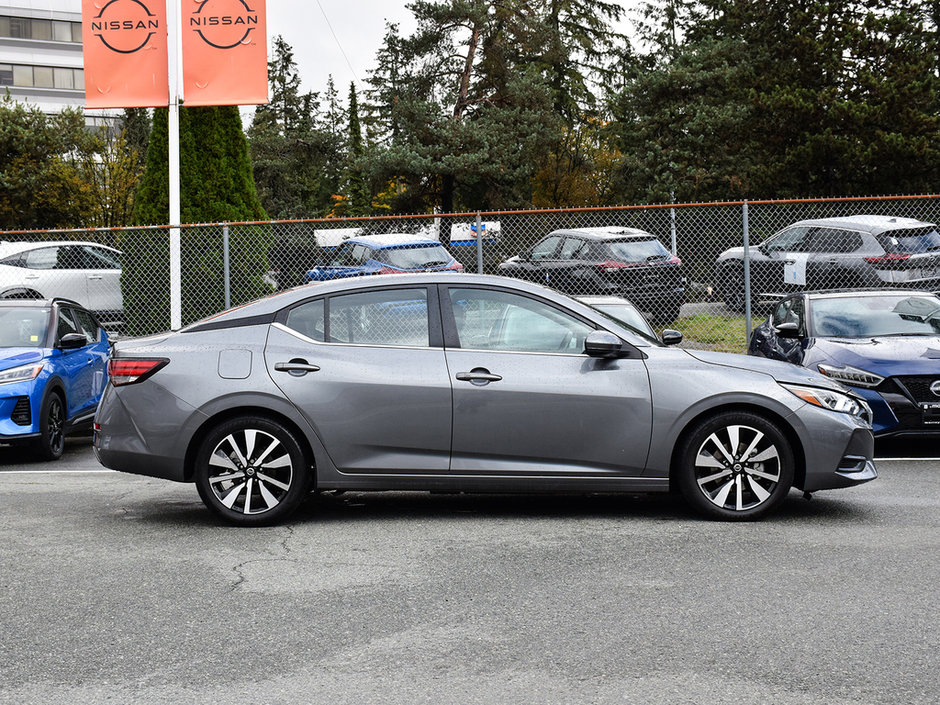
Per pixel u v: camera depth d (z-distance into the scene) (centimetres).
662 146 3619
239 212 1625
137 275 1570
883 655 406
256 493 657
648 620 454
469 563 557
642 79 3647
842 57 3128
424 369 650
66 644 429
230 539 620
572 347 660
